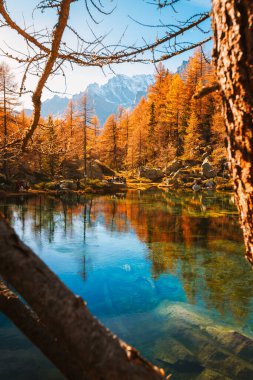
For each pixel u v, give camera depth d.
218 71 1.48
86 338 0.94
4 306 1.77
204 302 10.28
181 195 40.69
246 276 12.55
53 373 6.74
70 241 17.44
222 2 1.38
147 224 22.30
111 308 9.91
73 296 1.01
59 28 1.98
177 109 62.84
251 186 1.38
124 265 13.80
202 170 52.38
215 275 12.69
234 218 24.12
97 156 71.06
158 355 7.42
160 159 63.09
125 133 77.06
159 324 8.86
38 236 18.28
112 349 0.93
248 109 1.30
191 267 13.62
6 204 29.05
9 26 2.14
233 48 1.32
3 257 1.04
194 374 6.71
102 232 19.75
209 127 61.50
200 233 19.55
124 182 54.06
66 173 47.50
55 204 30.64
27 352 7.44
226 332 8.12
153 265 13.84
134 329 8.66
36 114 2.55
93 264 13.87
